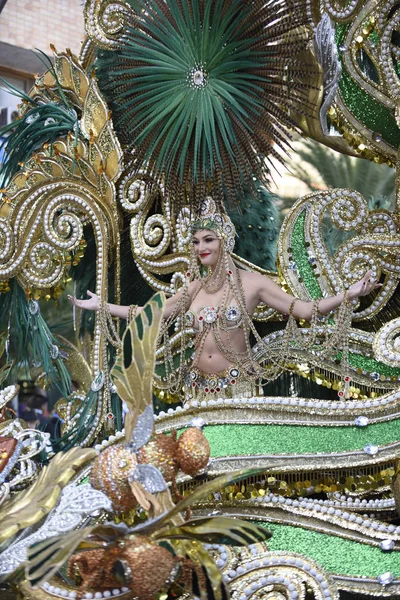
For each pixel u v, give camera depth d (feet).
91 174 13.39
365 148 13.24
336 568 9.93
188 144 12.34
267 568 9.60
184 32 12.19
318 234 12.78
